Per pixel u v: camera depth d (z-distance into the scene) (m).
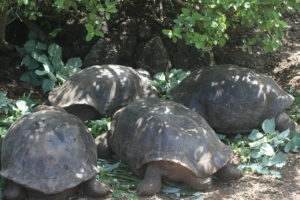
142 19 7.10
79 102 4.93
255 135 4.70
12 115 5.25
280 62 7.17
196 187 3.92
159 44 6.73
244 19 4.96
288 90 6.28
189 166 3.75
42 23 6.88
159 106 4.34
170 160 3.75
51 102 5.12
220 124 4.91
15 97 6.07
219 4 4.55
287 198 3.90
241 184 4.14
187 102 5.07
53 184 3.48
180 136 3.90
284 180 4.24
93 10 4.41
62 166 3.59
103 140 4.58
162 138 3.90
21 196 3.62
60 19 6.86
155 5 7.20
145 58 6.72
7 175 3.56
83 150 3.80
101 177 4.14
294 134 4.89
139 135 4.05
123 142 4.18
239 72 5.11
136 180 4.12
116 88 5.15
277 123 5.02
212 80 5.04
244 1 4.61
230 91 4.90
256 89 4.94
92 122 4.89
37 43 6.43
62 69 6.27
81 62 6.47
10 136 3.85
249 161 4.46
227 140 4.93
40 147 3.64
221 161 3.93
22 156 3.62
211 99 4.92
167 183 4.11
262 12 4.87
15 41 6.87
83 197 3.82
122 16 7.05
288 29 8.17
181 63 6.87
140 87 5.47
